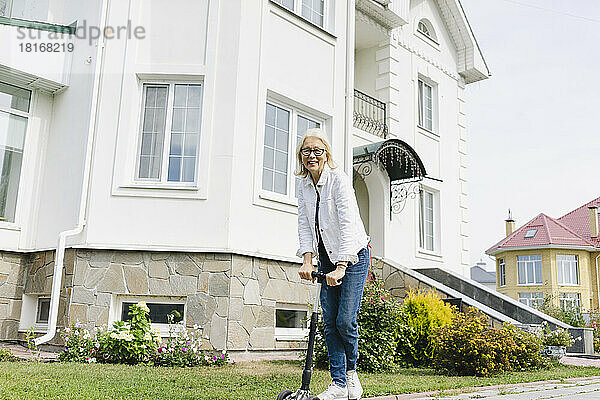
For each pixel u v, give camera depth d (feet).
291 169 30.76
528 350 25.90
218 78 27.66
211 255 25.79
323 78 32.73
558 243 101.09
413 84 45.21
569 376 23.56
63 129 29.58
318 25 33.42
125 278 25.55
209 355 23.35
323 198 13.09
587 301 100.48
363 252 13.19
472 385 19.19
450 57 50.49
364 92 43.80
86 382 15.84
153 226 26.20
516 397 16.62
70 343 22.40
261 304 26.76
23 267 29.04
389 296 29.58
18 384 14.79
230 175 26.71
